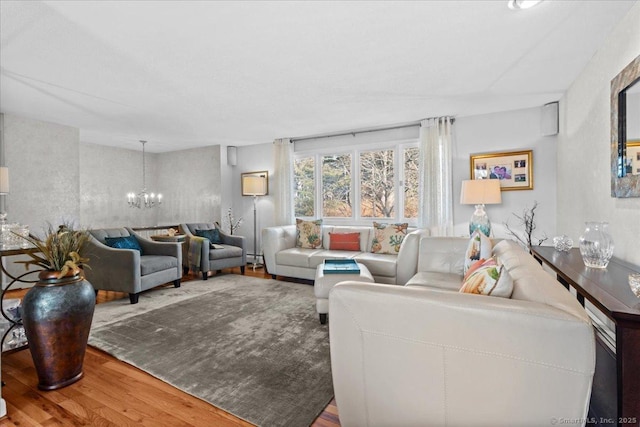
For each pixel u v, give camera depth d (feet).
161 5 5.76
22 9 5.86
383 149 15.85
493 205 13.08
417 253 11.05
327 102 11.57
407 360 3.84
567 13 6.15
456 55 7.91
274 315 9.90
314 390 5.95
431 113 13.10
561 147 11.16
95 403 5.56
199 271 14.70
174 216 22.59
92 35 6.83
